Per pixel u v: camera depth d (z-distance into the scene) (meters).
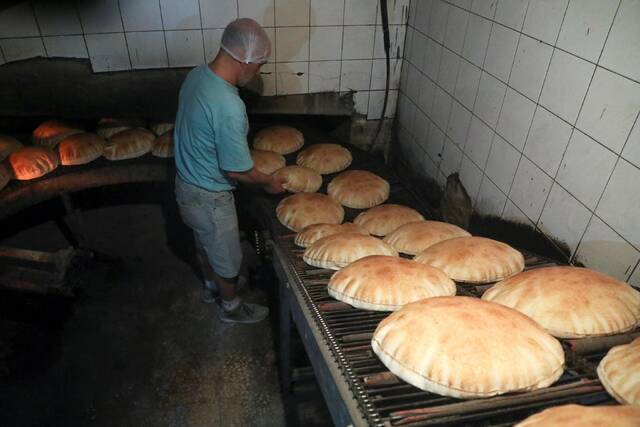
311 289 1.79
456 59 2.73
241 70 2.30
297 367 2.96
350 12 3.35
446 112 2.94
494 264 1.74
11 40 3.04
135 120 3.69
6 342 3.12
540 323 1.38
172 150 3.32
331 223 2.47
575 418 0.95
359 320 1.55
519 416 1.13
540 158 2.04
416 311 1.29
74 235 3.92
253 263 3.90
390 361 1.21
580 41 1.71
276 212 2.71
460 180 2.86
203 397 2.79
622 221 1.62
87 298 3.51
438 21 2.92
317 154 3.27
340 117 3.89
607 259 1.71
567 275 1.48
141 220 4.31
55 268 3.33
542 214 2.07
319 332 1.48
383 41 3.51
